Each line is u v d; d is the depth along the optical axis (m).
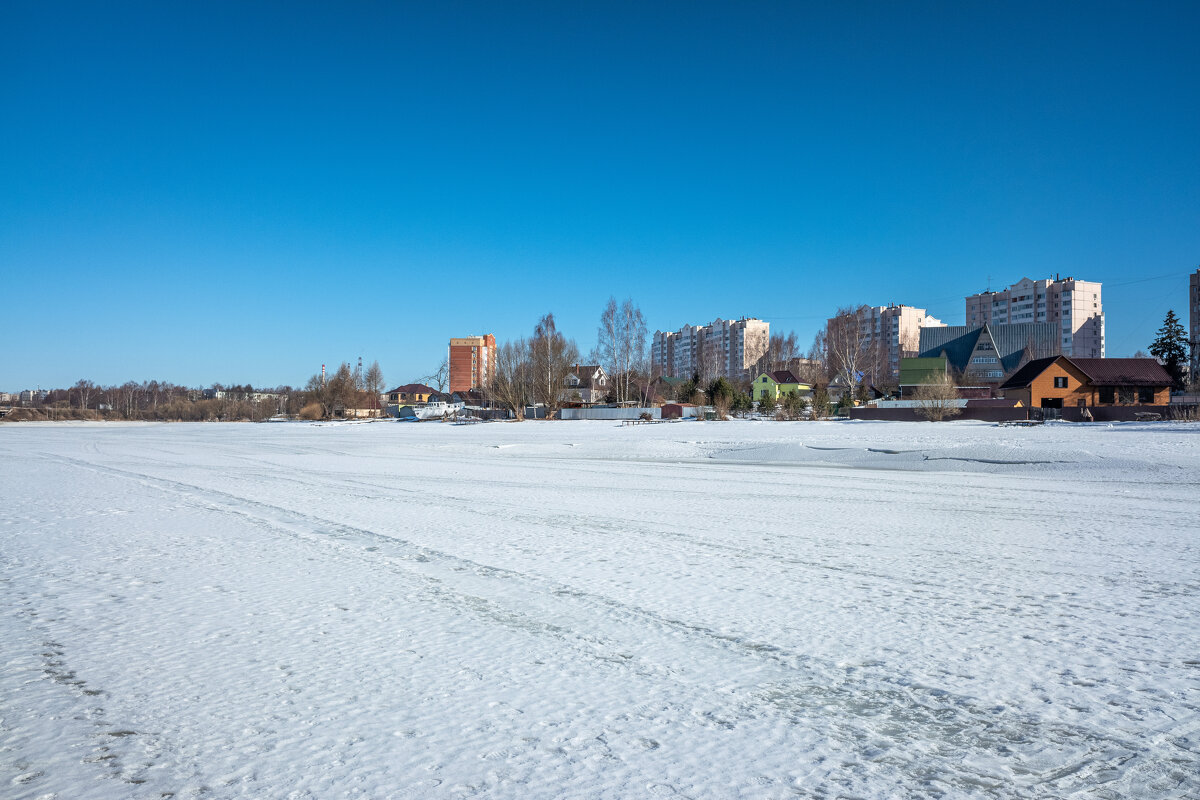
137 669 5.06
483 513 13.08
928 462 23.25
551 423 66.88
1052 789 3.37
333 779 3.50
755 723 4.11
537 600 6.87
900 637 5.68
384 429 63.31
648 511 13.26
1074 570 8.09
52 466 25.77
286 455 31.31
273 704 4.43
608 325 85.00
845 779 3.47
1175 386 70.25
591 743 3.88
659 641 5.62
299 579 7.82
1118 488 16.22
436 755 3.74
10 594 7.25
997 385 85.75
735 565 8.46
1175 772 3.54
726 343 177.25
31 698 4.54
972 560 8.70
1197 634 5.70
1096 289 143.12
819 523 11.72
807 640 5.62
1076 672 4.88
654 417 75.50
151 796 3.34
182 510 13.71
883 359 123.94
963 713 4.24
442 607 6.64
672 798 3.29
